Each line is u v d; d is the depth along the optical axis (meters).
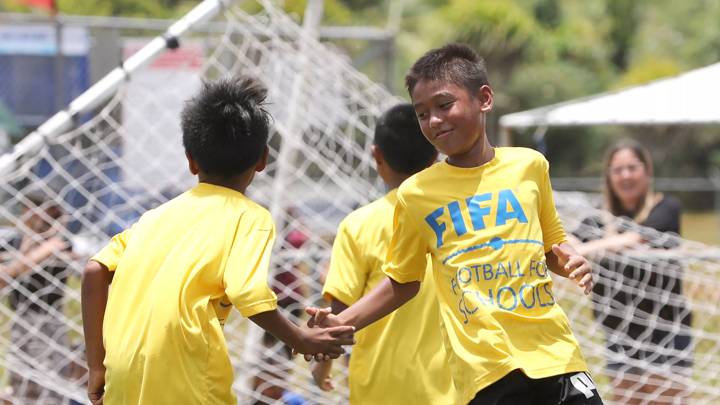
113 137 18.50
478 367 8.90
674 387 15.99
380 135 11.53
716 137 61.97
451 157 9.49
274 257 16.55
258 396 15.61
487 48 59.22
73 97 26.86
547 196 9.57
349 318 9.60
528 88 59.94
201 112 9.55
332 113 18.70
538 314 9.04
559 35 64.62
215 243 9.10
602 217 16.95
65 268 16.12
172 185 19.20
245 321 18.61
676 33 70.00
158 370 8.84
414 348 10.59
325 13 47.25
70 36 26.84
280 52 18.16
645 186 16.84
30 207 15.88
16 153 15.28
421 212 9.39
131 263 9.26
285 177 17.16
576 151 62.03
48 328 16.06
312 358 10.32
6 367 15.52
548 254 9.74
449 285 9.22
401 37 57.75
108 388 9.08
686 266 17.59
